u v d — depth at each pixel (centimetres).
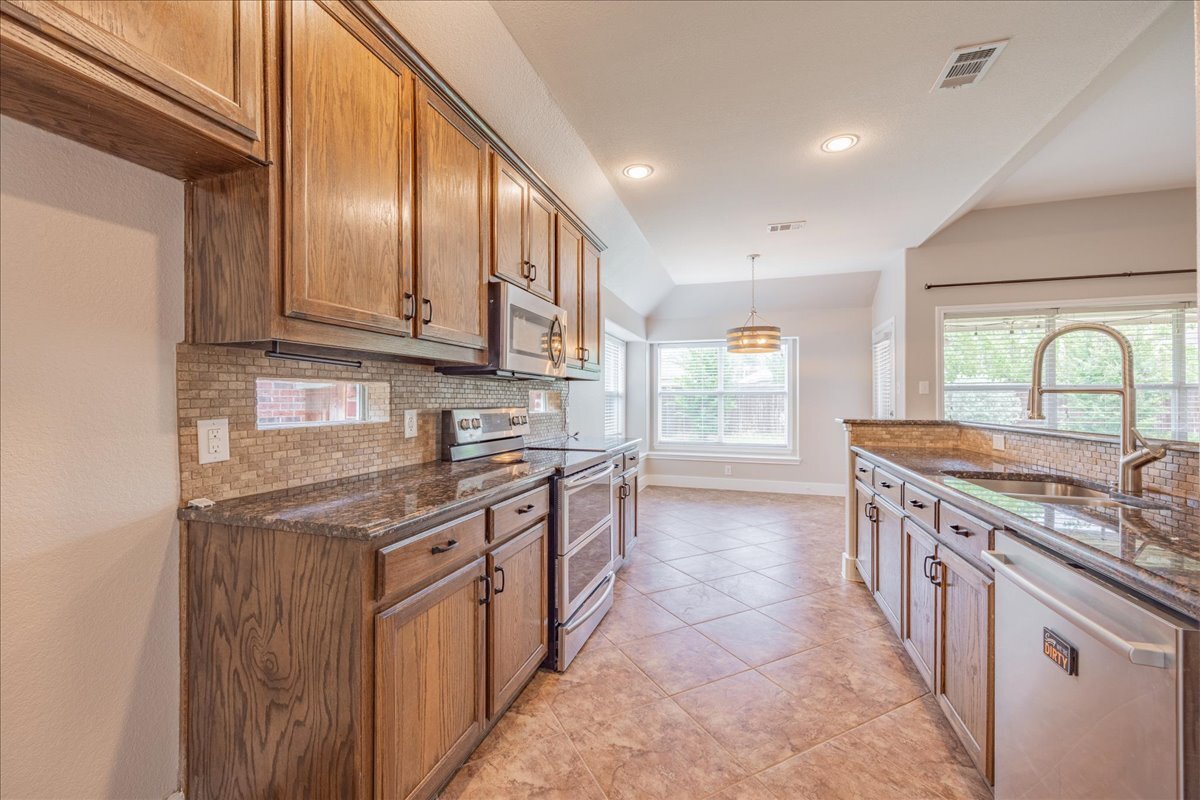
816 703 181
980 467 212
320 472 160
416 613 122
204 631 120
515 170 218
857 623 247
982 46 171
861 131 229
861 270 499
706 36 167
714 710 177
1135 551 93
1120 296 375
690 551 364
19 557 97
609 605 257
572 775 146
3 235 94
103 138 100
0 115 92
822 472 570
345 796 107
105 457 108
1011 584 121
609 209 325
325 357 155
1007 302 396
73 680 104
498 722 170
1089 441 182
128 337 112
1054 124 223
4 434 94
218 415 130
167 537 119
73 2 76
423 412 212
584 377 323
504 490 162
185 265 120
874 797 139
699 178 280
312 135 117
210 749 120
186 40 92
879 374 520
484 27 165
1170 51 205
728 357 617
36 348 98
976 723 144
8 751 96
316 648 110
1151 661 77
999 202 388
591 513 234
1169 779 76
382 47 139
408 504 130
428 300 157
